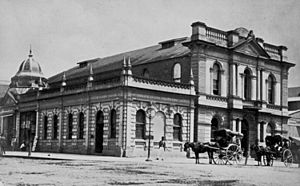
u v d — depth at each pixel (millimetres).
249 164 36031
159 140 44812
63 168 24859
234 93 51281
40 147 56469
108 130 44688
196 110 48156
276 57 57812
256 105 53938
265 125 55156
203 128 48250
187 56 49281
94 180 17828
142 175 20750
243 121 53000
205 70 48781
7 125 63625
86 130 47969
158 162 33562
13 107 62688
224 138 35469
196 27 48562
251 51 53844
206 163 34719
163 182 17625
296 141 36000
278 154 35688
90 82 48062
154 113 44594
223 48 50562
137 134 43594
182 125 46656
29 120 59812
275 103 57188
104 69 59906
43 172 21781
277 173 24922
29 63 63812
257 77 54656
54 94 54562
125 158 39500
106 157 40312
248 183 18578
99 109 46406
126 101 42906
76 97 50438
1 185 15797
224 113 50625
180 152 45875
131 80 43281
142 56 58750
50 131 55062
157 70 53094
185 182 17922
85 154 47469
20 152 53062
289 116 58562
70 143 50812
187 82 48969
